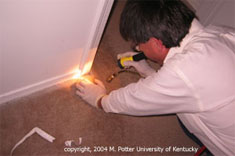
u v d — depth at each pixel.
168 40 0.72
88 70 1.39
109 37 1.61
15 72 0.97
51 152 1.14
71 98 1.31
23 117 1.18
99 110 1.33
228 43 0.77
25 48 0.84
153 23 0.68
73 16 0.83
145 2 0.69
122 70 1.51
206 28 0.83
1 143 1.09
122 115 1.36
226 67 0.69
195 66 0.68
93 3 0.83
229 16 1.68
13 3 0.63
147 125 1.37
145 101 0.79
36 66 1.02
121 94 0.88
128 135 1.30
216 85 0.68
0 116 1.15
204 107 0.74
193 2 2.04
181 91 0.71
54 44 0.92
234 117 0.74
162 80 0.71
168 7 0.68
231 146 0.85
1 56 0.81
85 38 1.02
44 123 1.20
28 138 1.14
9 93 1.13
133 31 0.73
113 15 1.72
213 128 0.84
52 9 0.73
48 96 1.28
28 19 0.71
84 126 1.25
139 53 1.21
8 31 0.71
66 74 1.28
